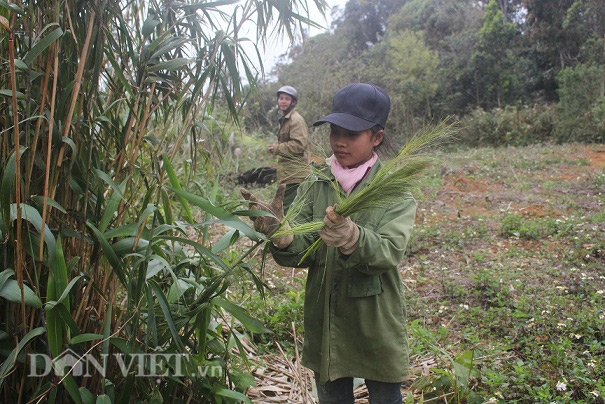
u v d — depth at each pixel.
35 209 1.59
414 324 3.63
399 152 1.89
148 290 1.78
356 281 1.97
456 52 23.95
